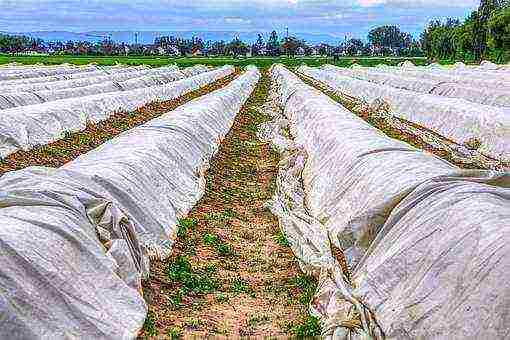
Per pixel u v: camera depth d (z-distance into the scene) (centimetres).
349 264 1028
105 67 6419
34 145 1977
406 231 905
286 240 1246
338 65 8469
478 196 859
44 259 772
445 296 740
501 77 4106
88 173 1156
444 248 790
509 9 5781
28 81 3834
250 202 1545
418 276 810
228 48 12669
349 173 1341
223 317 922
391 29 13988
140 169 1298
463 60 7869
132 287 904
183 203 1394
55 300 754
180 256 1142
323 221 1305
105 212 977
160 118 2064
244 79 4891
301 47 13400
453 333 695
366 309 853
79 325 761
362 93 3703
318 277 1058
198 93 4194
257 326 891
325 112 2192
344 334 811
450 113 2355
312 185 1597
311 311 916
